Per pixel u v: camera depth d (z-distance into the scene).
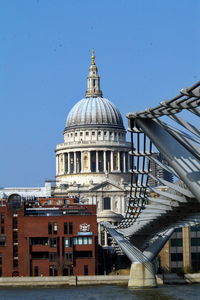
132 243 147.12
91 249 170.75
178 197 80.44
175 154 60.12
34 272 168.38
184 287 146.00
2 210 170.50
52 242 170.25
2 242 169.25
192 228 179.12
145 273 145.38
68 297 126.81
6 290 148.12
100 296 126.81
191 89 44.47
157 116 57.31
